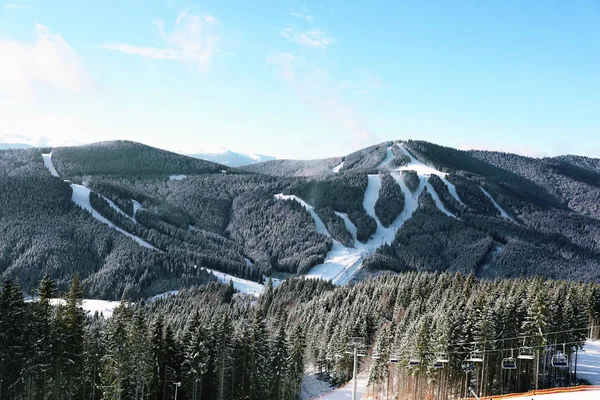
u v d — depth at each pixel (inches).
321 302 6210.6
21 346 2301.9
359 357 4699.8
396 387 4114.2
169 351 3176.7
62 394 2726.4
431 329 3378.4
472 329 3211.1
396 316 5403.5
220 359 3270.2
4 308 2252.7
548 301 3427.7
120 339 2751.0
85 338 2910.9
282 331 3585.1
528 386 3523.6
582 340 3769.7
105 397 2731.3
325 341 5014.8
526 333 3312.0
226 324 3314.5
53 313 2620.6
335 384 4667.8
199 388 3248.0
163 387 3120.1
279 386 3639.3
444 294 4891.7
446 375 3292.3
